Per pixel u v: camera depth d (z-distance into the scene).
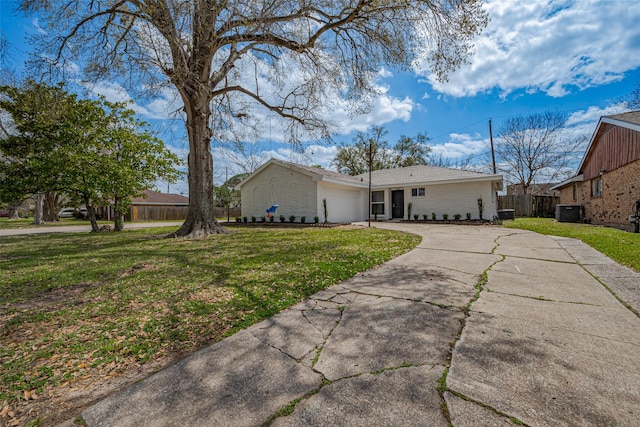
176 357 2.19
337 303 3.21
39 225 20.41
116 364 2.12
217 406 1.63
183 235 9.77
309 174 14.76
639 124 9.11
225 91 10.17
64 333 2.62
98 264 5.51
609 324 2.54
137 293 3.70
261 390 1.76
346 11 7.36
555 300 3.16
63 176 11.68
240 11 6.41
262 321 2.78
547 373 1.85
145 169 13.70
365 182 17.75
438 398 1.64
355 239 8.19
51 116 10.55
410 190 16.44
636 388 1.69
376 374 1.88
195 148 9.90
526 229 10.62
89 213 13.27
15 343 2.45
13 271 5.05
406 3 6.66
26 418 1.59
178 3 6.20
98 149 12.50
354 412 1.55
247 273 4.52
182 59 7.59
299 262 5.18
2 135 14.62
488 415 1.50
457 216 14.69
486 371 1.88
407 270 4.57
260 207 17.20
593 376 1.81
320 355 2.14
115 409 1.64
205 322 2.77
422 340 2.31
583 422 1.44
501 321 2.63
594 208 12.99
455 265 4.86
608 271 4.34
